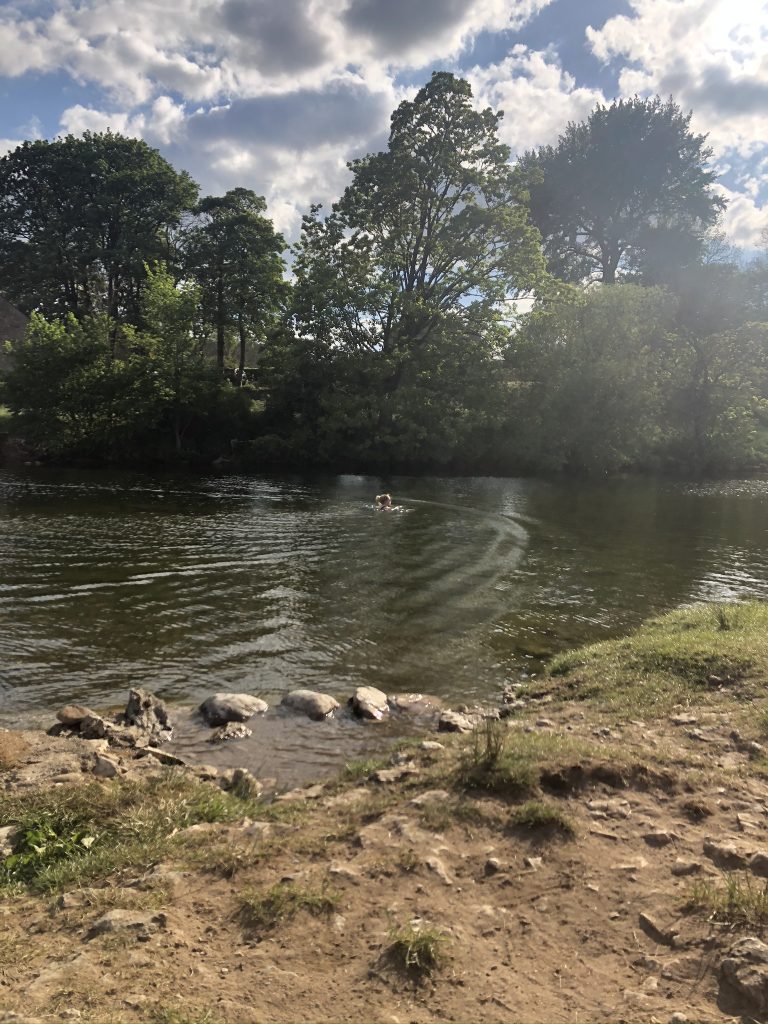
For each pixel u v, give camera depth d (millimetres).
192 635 11227
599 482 39969
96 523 20406
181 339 41812
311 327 43594
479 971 3455
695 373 48688
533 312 47000
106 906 4047
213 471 38250
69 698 8672
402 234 44656
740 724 7023
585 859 4523
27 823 5316
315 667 10102
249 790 6211
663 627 11242
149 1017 3064
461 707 8680
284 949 3621
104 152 56750
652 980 3389
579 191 65312
